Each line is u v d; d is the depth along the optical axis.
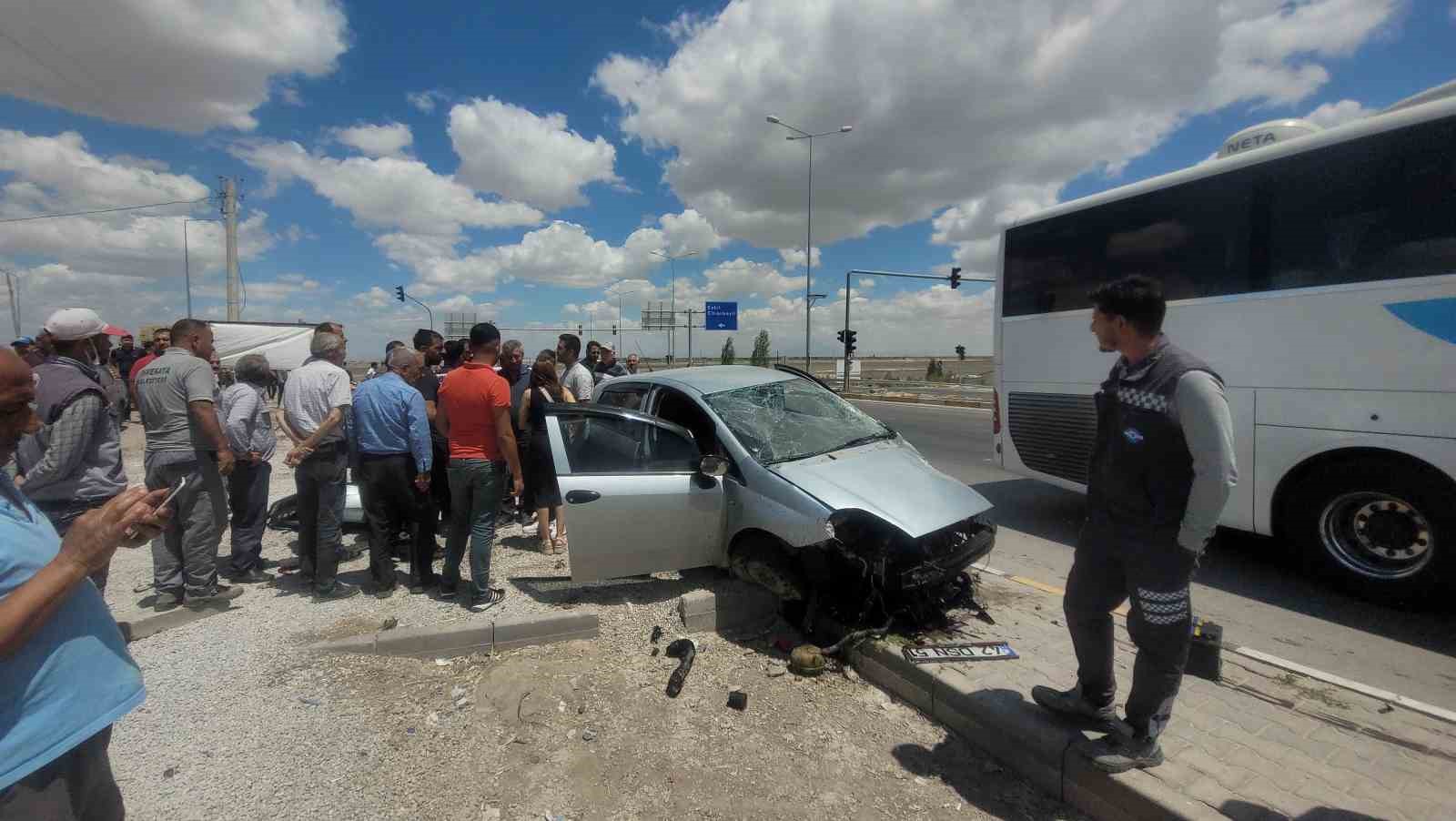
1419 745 2.86
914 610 3.98
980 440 13.79
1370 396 4.32
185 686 3.44
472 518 4.44
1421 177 4.11
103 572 3.95
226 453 4.36
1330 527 4.69
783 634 4.15
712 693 3.53
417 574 4.92
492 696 3.39
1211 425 2.21
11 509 1.48
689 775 2.89
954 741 3.15
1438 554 4.18
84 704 1.52
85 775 1.58
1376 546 4.51
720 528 4.54
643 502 4.42
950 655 3.55
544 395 6.25
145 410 4.32
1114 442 2.51
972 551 4.08
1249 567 5.40
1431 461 4.07
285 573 5.27
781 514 4.16
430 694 3.46
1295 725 3.03
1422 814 2.43
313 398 4.69
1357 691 3.31
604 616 4.41
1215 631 3.47
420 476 4.67
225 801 2.61
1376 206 4.30
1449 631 4.18
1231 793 2.50
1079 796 2.67
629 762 2.97
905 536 3.95
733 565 4.58
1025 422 6.75
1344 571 4.62
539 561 5.57
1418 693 3.47
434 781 2.80
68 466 3.55
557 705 3.35
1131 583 2.50
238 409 4.89
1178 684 2.53
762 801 2.74
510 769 2.90
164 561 4.45
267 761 2.86
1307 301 4.60
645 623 4.31
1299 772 2.68
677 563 4.58
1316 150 4.57
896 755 3.05
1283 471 4.79
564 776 2.86
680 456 4.64
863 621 3.93
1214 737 2.92
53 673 1.47
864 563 3.91
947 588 4.29
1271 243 4.79
